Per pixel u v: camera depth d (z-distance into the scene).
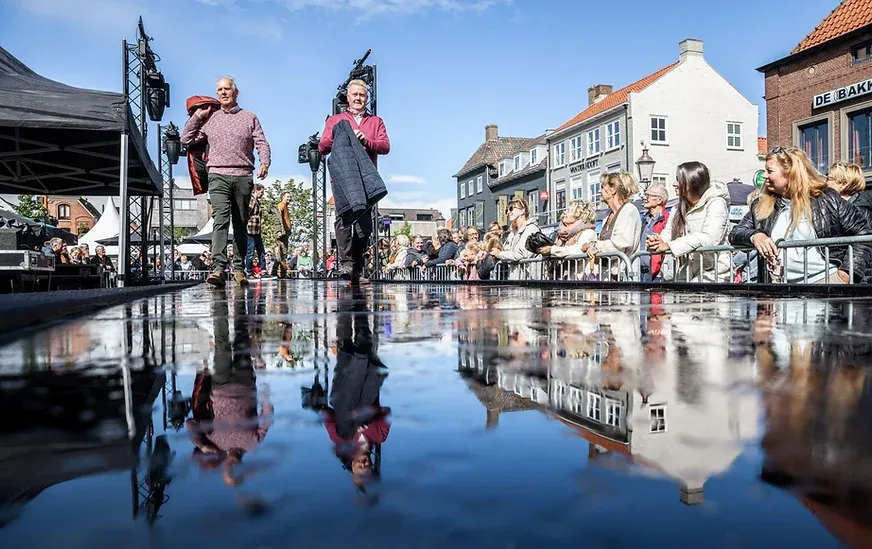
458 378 0.83
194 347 1.30
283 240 18.03
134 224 14.59
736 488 0.34
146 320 2.10
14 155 8.62
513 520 0.29
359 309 2.69
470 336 1.46
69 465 0.42
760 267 5.00
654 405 0.61
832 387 0.71
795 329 1.58
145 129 10.83
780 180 4.59
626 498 0.33
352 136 6.12
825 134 21.28
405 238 15.68
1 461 0.42
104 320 2.11
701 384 0.75
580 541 0.27
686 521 0.29
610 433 0.48
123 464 0.42
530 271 8.34
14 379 0.87
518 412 0.58
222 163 6.53
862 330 1.54
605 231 6.48
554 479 0.36
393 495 0.34
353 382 0.81
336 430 0.52
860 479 0.36
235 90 6.57
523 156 44.19
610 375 0.84
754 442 0.44
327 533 0.29
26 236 13.26
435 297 3.89
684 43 32.88
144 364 1.03
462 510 0.31
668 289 5.20
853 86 19.91
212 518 0.31
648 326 1.69
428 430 0.51
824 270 4.33
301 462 0.42
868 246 4.03
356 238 6.83
